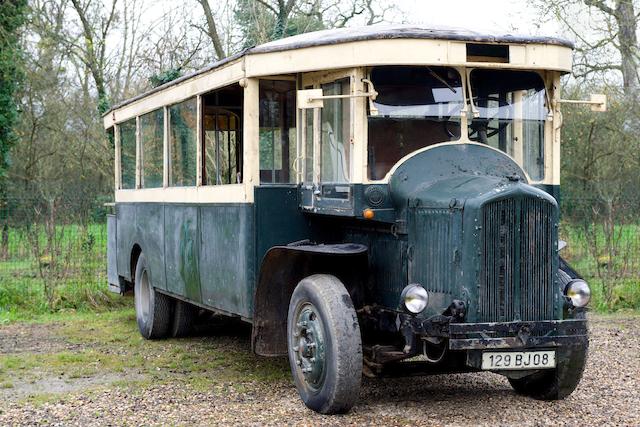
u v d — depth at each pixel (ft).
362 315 24.80
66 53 93.81
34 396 26.32
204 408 24.43
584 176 85.51
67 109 100.58
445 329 21.38
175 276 34.04
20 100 96.68
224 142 30.25
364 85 23.52
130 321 43.04
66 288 47.52
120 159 43.70
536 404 24.50
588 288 22.97
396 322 22.84
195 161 31.73
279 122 27.17
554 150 24.97
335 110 24.59
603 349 34.06
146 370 30.53
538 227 22.00
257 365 31.35
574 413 23.44
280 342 26.08
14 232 55.67
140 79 93.97
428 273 22.62
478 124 24.22
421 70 23.85
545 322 21.84
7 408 24.84
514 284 21.81
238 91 29.68
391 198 23.50
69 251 48.75
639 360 31.63
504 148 24.52
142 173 39.11
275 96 27.14
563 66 24.62
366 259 25.02
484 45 23.89
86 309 46.62
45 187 82.79
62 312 45.96
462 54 23.56
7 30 78.07
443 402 24.75
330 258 25.43
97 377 29.43
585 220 53.11
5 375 29.78
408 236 23.22
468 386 27.12
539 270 22.06
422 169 23.43
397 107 23.67
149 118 37.86
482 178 22.81
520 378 25.38
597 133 84.84
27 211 54.29
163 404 25.04
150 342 37.04
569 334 22.00
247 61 26.73
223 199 28.81
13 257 55.52
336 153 24.48
